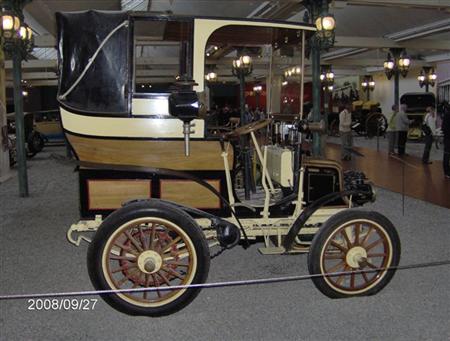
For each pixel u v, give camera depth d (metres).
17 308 3.33
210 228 3.35
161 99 3.14
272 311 3.26
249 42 4.15
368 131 19.89
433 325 3.05
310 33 3.79
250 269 4.09
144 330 3.01
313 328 3.02
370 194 3.52
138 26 3.22
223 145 3.21
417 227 5.38
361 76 25.39
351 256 3.36
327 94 20.31
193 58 3.18
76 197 7.38
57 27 3.12
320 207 3.40
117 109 3.12
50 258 4.41
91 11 3.10
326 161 3.57
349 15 14.57
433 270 3.99
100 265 2.94
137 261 3.05
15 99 7.43
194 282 3.03
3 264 4.26
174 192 3.21
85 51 3.09
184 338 2.91
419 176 9.16
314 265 3.28
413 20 13.56
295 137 3.67
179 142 3.18
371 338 2.89
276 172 3.66
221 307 3.33
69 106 3.08
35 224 5.71
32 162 12.38
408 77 22.48
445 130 9.02
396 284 3.69
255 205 3.46
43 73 22.20
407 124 12.71
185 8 11.30
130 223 2.93
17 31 7.10
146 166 3.18
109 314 3.24
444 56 18.45
